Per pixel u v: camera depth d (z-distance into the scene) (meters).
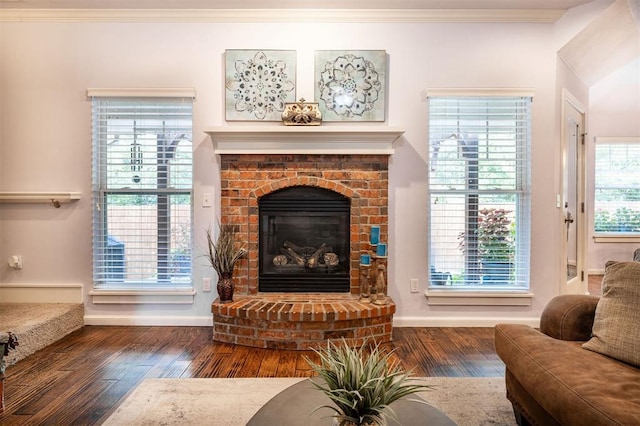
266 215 3.32
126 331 3.21
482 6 3.22
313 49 3.32
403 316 3.36
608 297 1.68
